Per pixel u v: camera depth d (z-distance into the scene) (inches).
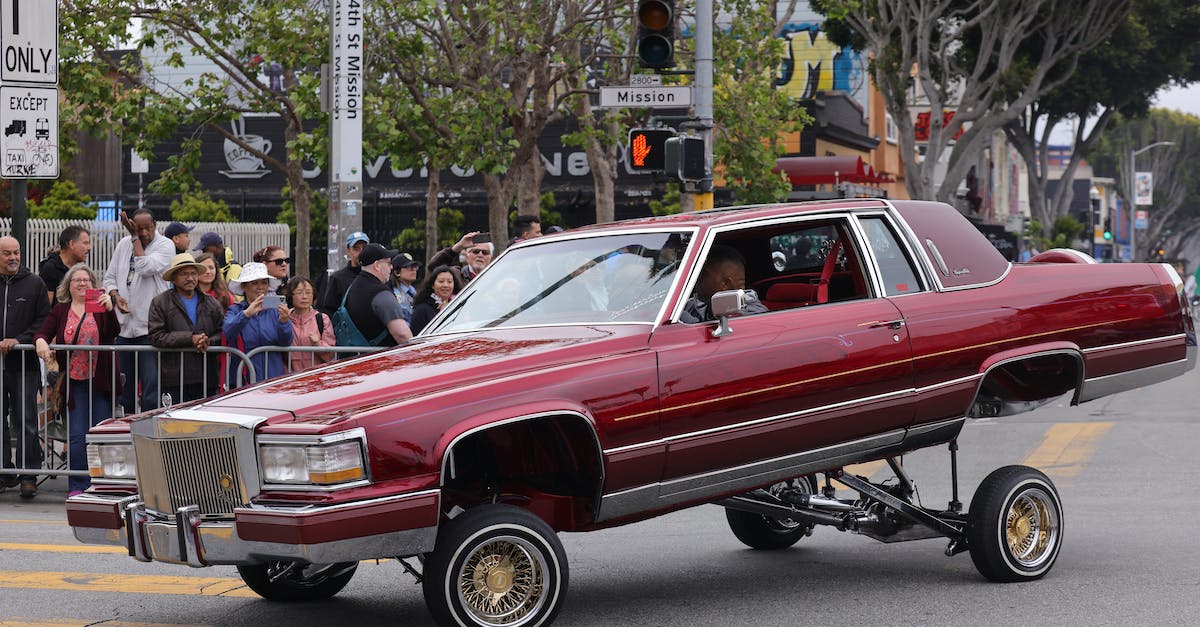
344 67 586.2
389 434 213.6
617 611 259.6
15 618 256.7
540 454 245.9
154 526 225.6
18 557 318.3
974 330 279.0
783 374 253.0
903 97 1237.7
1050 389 306.7
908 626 243.0
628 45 877.8
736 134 909.8
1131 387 303.1
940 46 1273.4
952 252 286.5
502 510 226.1
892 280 276.7
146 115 945.5
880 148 1974.7
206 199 1535.4
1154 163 3969.0
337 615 260.7
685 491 245.1
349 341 420.8
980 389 310.2
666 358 241.4
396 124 839.7
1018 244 1822.1
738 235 274.8
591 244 275.0
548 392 228.1
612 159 948.6
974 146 1279.5
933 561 307.7
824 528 358.6
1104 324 297.3
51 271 549.3
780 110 938.7
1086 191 4128.9
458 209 1572.3
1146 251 3811.5
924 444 279.4
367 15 808.3
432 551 221.6
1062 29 1331.2
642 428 236.7
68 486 428.8
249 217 1660.9
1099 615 248.7
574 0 856.3
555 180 1541.6
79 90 908.6
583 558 319.6
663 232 266.7
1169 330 307.9
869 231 279.0
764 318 257.1
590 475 239.1
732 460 248.7
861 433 265.9
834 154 1726.1
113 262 475.2
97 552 325.1
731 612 257.1
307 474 209.8
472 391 222.5
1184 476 431.8
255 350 395.9
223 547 215.6
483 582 224.5
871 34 1269.7
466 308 278.8
